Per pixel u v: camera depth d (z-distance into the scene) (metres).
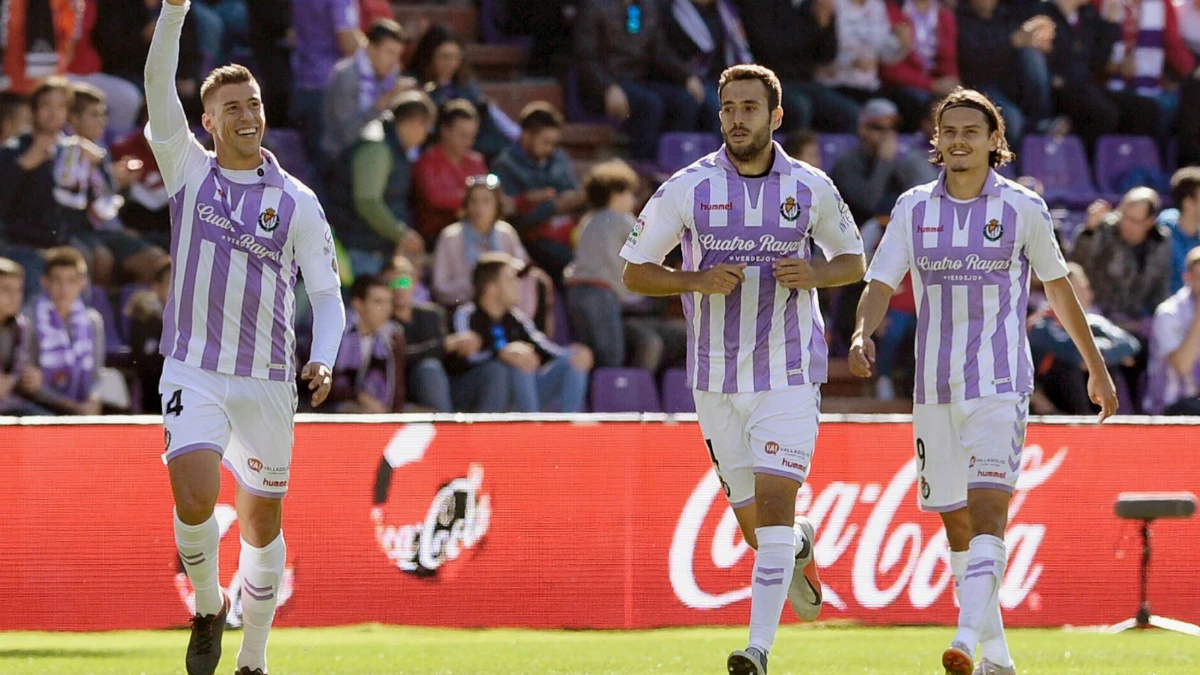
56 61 40.06
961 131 17.92
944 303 18.14
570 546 26.52
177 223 17.34
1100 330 36.88
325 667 21.81
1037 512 27.23
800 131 42.06
